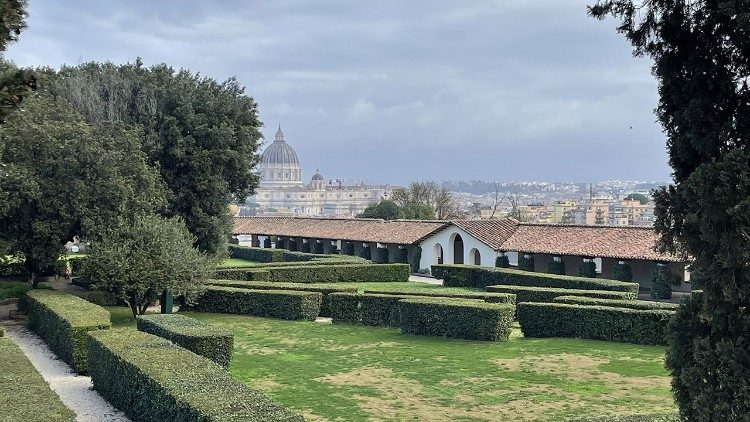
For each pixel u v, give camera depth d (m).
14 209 31.64
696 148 9.88
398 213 90.00
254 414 11.98
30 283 38.53
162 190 37.94
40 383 15.57
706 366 9.55
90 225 31.17
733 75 9.91
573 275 48.06
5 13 10.86
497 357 22.41
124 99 42.19
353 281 48.47
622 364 21.05
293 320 32.19
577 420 12.53
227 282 36.97
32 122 32.41
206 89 43.84
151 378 14.76
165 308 32.72
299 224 76.38
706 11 10.05
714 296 9.34
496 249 51.34
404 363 21.86
